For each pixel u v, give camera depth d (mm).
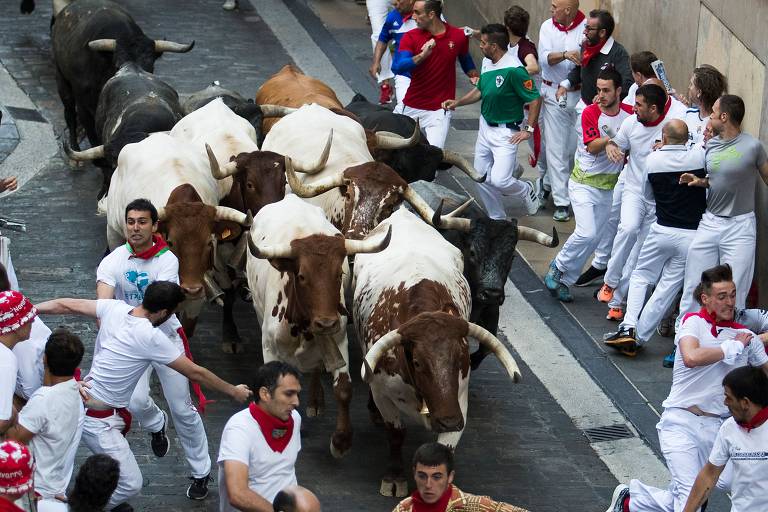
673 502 9891
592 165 15094
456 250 12055
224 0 27406
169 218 11828
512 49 16375
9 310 8883
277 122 14922
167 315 9641
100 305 9938
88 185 18328
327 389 13242
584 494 11422
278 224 11609
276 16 26516
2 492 7273
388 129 15789
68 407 8891
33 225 16797
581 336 14586
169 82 22266
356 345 14102
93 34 18703
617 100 14859
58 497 8906
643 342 14039
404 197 12641
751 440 8875
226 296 13609
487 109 16516
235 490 8109
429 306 10594
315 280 10547
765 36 13742
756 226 14023
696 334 9898
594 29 16266
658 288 13656
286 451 8500
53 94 21922
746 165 12734
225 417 12508
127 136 14992
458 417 9695
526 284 15938
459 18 25656
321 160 13180
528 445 12289
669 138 13227
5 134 19844
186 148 13836
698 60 15781
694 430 9922
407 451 12094
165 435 11023
